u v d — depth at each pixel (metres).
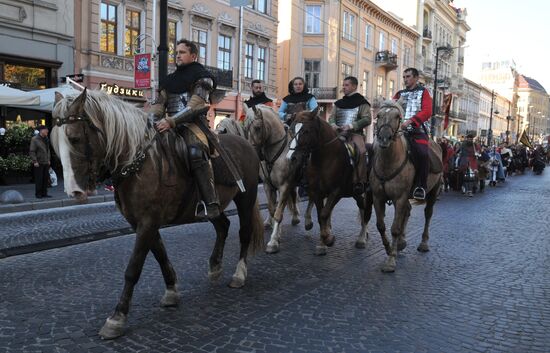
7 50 16.73
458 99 69.25
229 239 8.25
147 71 14.59
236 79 27.27
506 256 7.72
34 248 7.34
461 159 17.84
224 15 26.05
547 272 6.80
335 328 4.56
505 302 5.46
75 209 11.50
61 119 3.75
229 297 5.35
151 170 4.21
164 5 12.19
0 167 14.85
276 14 30.34
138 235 4.29
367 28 41.72
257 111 7.45
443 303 5.36
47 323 4.48
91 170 3.89
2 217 10.14
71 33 18.84
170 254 7.10
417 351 4.12
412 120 6.78
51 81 18.23
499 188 21.22
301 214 11.26
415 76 7.34
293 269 6.57
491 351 4.18
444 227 10.25
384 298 5.47
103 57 19.98
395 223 6.65
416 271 6.68
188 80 4.62
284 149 7.56
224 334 4.35
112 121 3.96
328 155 7.02
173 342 4.16
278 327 4.54
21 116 17.33
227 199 5.24
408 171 6.57
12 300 5.07
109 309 4.86
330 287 5.82
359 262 7.05
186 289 5.59
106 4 20.12
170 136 4.50
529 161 40.59
